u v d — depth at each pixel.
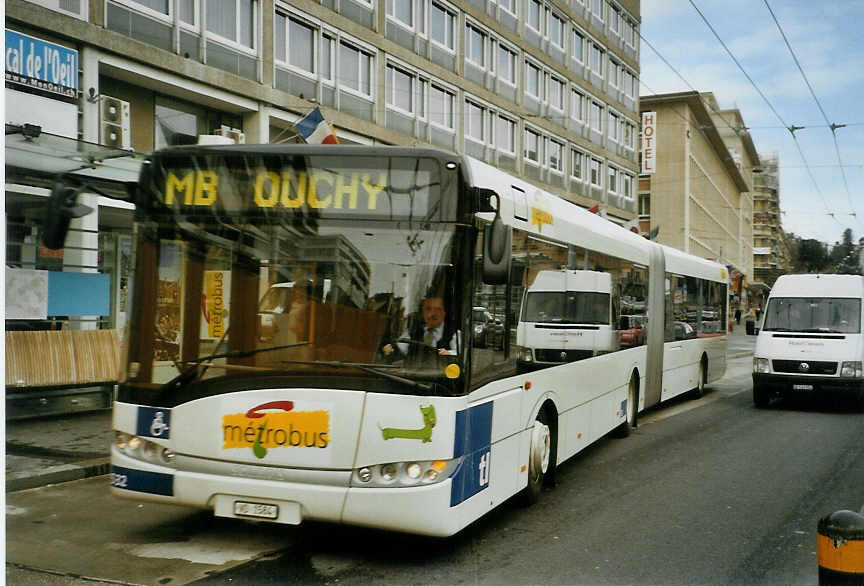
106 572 5.40
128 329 5.74
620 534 6.64
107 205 13.90
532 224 7.15
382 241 5.44
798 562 5.97
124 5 16.34
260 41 19.91
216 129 19.08
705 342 17.48
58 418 11.10
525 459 7.00
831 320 15.45
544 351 7.51
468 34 30.31
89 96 15.46
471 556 5.96
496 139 32.44
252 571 5.49
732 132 95.81
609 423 10.35
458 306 5.37
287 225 5.53
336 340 5.39
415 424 5.26
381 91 24.94
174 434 5.54
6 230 10.61
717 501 7.86
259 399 5.40
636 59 47.47
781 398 17.62
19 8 13.98
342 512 5.27
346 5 23.39
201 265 5.62
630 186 47.03
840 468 9.61
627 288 11.27
